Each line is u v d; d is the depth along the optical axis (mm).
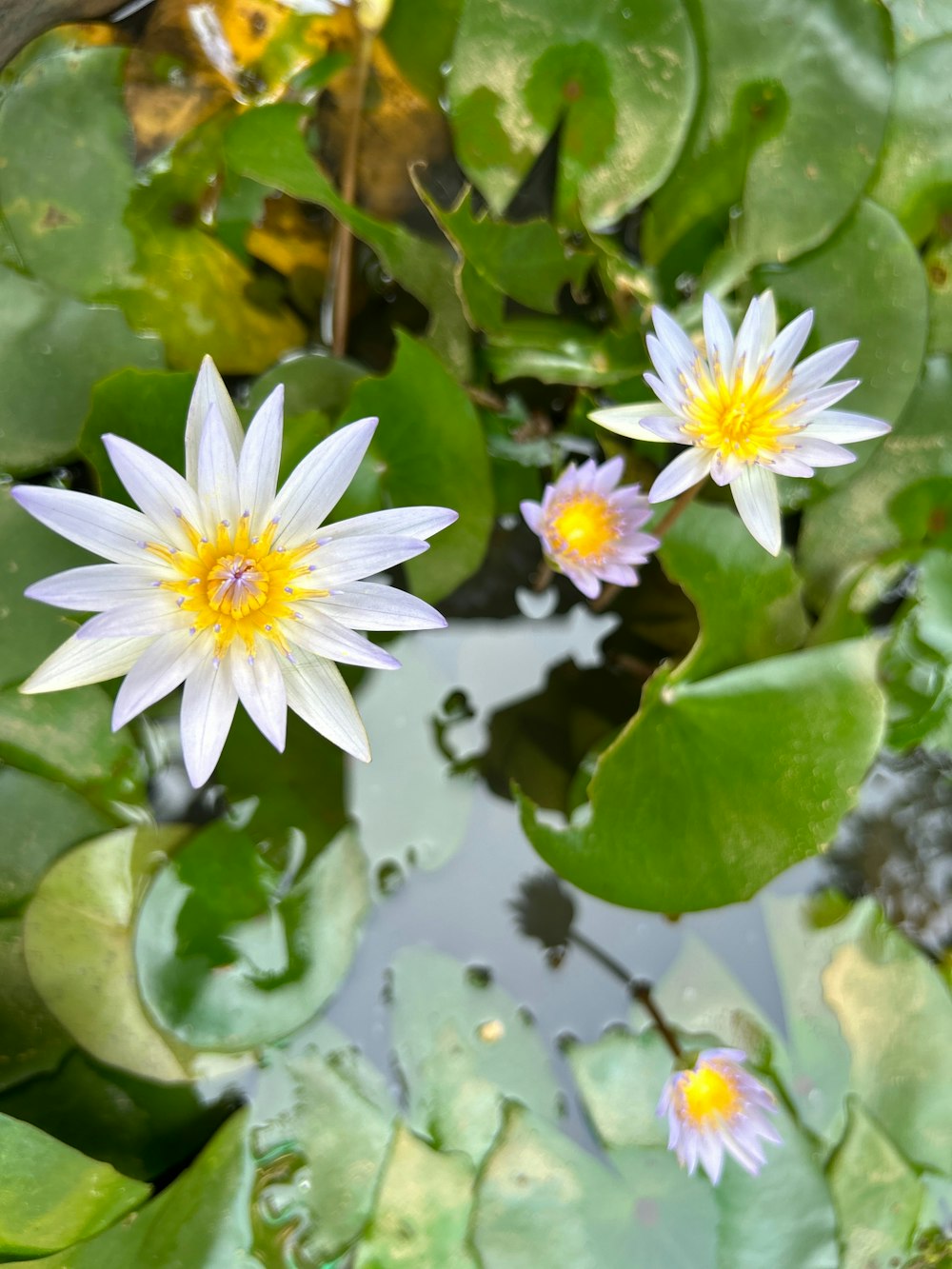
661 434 459
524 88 520
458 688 524
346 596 423
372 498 492
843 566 537
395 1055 495
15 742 474
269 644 425
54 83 499
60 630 479
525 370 520
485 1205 483
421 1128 489
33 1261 435
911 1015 521
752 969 522
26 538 480
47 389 486
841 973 523
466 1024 503
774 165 525
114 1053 467
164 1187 468
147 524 409
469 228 500
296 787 498
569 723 529
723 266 529
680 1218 491
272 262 519
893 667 532
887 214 523
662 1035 510
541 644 534
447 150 537
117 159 503
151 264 503
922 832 546
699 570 506
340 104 528
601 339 524
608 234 539
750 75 518
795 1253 493
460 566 508
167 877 476
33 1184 431
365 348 534
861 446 530
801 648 521
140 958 468
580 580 489
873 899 533
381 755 506
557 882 521
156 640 414
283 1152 475
